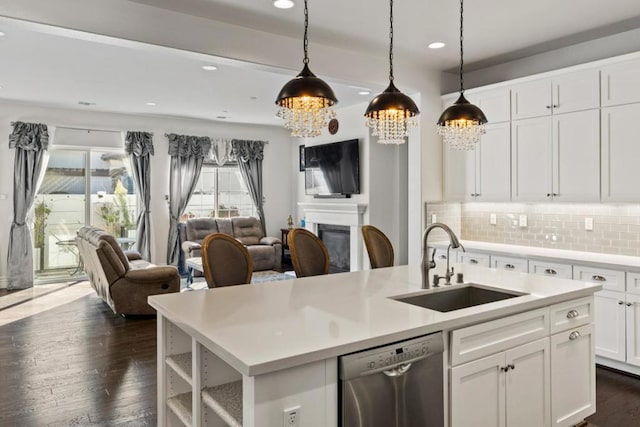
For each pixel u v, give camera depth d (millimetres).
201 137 8516
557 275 3914
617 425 2758
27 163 7059
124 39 3295
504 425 2145
